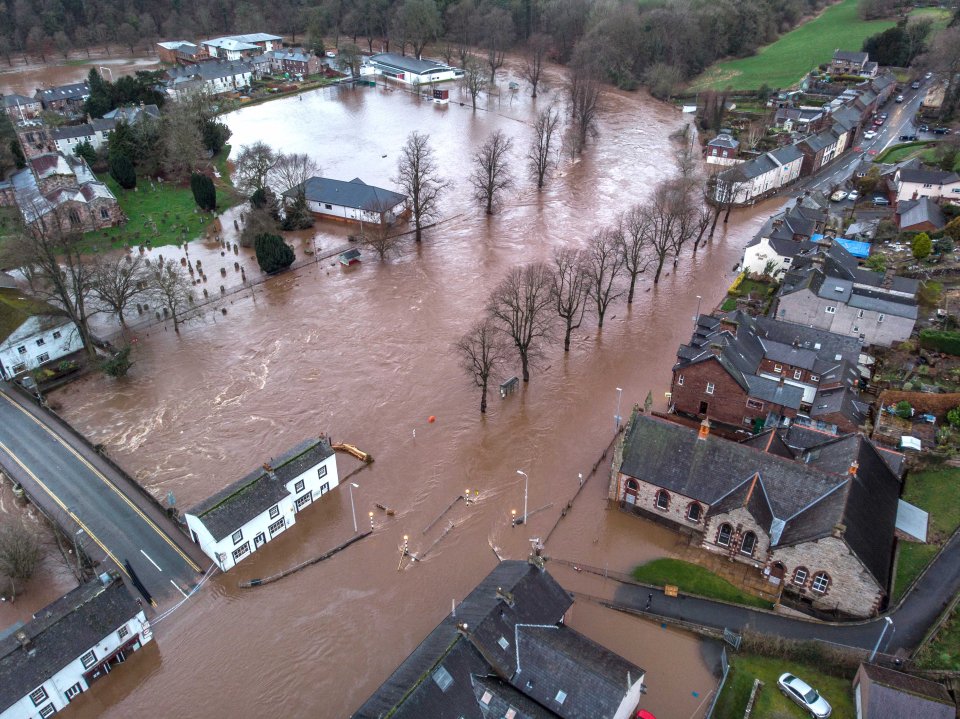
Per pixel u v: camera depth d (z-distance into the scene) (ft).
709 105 629.51
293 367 321.11
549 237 440.86
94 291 359.46
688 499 222.48
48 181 464.24
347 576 218.79
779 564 205.16
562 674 163.84
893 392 270.26
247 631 201.77
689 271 400.67
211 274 401.90
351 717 160.66
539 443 271.90
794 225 404.98
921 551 212.02
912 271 361.51
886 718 157.99
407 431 280.31
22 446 273.33
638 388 302.45
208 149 562.25
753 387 264.52
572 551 224.12
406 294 379.76
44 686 175.11
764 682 179.83
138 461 266.98
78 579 214.28
